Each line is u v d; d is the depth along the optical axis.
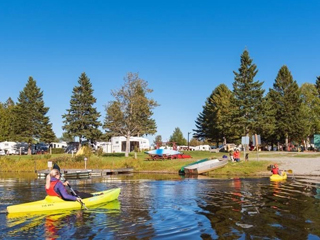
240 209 12.45
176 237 8.81
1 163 39.59
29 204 12.44
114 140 67.06
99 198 13.91
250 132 63.84
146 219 10.93
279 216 11.14
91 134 68.94
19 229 9.84
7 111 84.69
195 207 12.98
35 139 70.81
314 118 66.25
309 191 17.30
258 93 58.91
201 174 30.89
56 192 12.85
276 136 67.31
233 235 8.93
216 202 14.12
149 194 16.83
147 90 50.25
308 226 9.77
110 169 34.66
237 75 60.22
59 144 82.56
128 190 18.69
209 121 71.50
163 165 36.56
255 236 8.80
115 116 48.75
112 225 10.16
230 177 27.16
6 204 14.13
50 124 72.56
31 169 38.25
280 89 66.69
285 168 30.27
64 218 11.18
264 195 16.00
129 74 49.38
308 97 69.44
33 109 71.38
